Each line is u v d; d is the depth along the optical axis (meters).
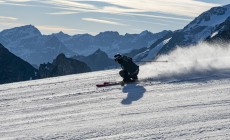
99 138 8.87
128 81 21.47
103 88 20.20
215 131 8.27
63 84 27.41
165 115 10.70
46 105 16.12
